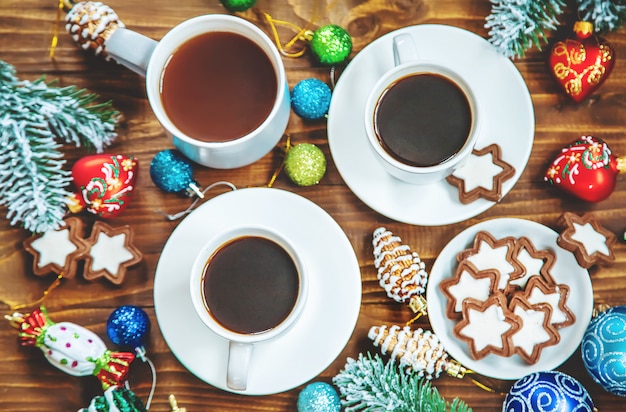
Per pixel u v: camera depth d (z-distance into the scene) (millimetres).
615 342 649
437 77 663
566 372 718
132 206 720
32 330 676
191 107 663
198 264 638
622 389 659
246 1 667
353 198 718
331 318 675
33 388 712
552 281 694
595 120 723
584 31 690
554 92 722
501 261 690
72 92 669
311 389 676
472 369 690
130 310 682
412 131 665
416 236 718
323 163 688
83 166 678
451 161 639
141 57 646
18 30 715
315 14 718
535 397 658
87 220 719
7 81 647
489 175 680
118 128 718
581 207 720
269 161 720
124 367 689
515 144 684
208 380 675
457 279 686
